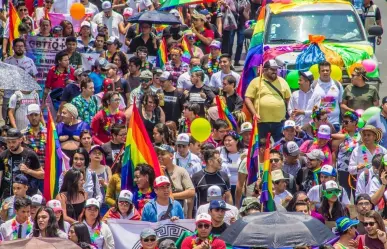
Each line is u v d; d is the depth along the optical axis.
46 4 54.28
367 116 39.28
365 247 29.88
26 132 37.66
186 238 29.42
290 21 47.69
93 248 29.55
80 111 40.97
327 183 32.25
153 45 50.50
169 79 43.19
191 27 54.06
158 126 37.34
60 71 45.19
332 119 41.91
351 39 47.03
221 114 40.38
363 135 36.50
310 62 44.72
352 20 47.88
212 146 35.09
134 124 33.31
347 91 42.41
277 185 33.72
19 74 38.97
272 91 41.56
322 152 35.25
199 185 34.28
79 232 29.50
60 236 29.88
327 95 41.84
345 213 32.97
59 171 34.06
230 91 42.88
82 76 42.50
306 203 31.94
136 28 52.91
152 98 40.09
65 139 38.00
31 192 34.97
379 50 63.72
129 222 31.06
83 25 49.31
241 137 37.81
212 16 59.28
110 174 34.97
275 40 46.94
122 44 53.88
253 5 62.22
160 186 31.47
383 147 37.56
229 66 46.16
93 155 34.56
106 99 39.12
